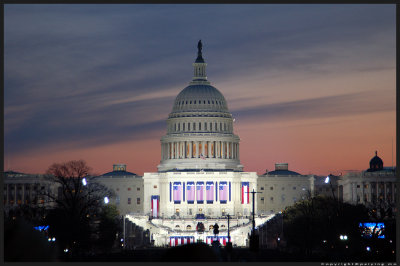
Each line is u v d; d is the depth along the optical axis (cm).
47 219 18288
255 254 13500
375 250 18125
